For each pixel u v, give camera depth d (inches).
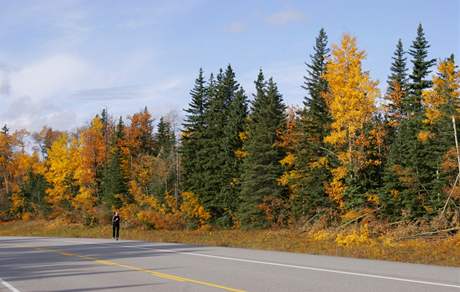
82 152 2568.9
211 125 1984.5
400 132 1378.0
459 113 1210.6
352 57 1273.4
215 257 691.4
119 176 2311.8
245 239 1357.0
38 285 470.9
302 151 1558.8
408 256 757.9
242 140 1876.2
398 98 1803.6
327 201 1446.9
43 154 4318.4
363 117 1267.2
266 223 1665.8
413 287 393.7
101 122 2906.0
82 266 622.2
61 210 2716.5
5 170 3457.2
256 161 1680.6
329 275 474.0
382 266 544.1
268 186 1675.7
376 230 1162.0
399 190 1280.8
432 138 1232.8
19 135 3622.0
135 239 1357.0
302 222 1510.8
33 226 2728.8
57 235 1979.6
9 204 3235.7
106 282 473.4
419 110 1605.6
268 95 1722.4
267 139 1716.3
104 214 2268.7
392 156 1291.8
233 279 466.0
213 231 1739.7
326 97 1400.1
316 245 1067.9
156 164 2186.3
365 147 1341.0
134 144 2721.5
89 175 2529.5
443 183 1171.9
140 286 441.7
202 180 1926.7
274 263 592.4
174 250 837.2
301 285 418.0
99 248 924.6
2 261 717.9
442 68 1355.8
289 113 1806.1
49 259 729.6
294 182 1595.7
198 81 2095.2
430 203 1198.3
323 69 1646.2
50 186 2955.2
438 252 827.4
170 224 1887.3
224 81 2144.4
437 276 456.4
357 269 516.7
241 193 1717.5
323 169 1477.6
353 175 1326.3
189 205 1905.8
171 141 2603.3
